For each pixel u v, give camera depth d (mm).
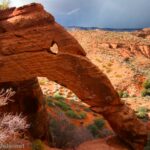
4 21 14477
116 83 42250
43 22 14625
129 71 47062
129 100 32250
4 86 15094
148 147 16406
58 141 17172
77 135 18547
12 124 10914
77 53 15117
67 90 32250
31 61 14352
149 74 47469
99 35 87750
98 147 16891
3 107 14961
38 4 14734
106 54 63344
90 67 15125
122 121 16297
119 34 96688
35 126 15883
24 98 15836
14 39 14281
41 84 34531
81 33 89562
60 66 14695
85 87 15180
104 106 15797
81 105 26906
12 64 14180
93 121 23078
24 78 14328
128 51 72812
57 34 14758
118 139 17609
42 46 14500
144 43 84750
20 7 14656
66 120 20266
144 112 26328
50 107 21719
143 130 16766
